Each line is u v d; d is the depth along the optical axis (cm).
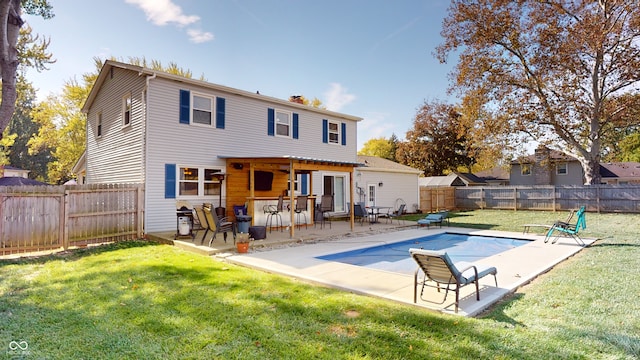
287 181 1478
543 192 2048
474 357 307
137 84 1165
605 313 418
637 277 585
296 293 500
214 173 1250
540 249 889
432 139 3647
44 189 864
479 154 2452
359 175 1889
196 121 1220
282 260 744
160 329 371
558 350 318
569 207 1959
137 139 1145
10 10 1034
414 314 416
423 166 3697
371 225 1429
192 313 418
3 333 362
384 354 314
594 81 1855
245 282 559
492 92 2011
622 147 3416
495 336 349
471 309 438
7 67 1009
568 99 1892
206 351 322
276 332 363
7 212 810
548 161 2384
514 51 1962
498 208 2217
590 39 1608
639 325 377
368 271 644
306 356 312
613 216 1688
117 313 420
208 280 570
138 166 1129
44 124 2617
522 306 451
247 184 1339
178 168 1163
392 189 2089
